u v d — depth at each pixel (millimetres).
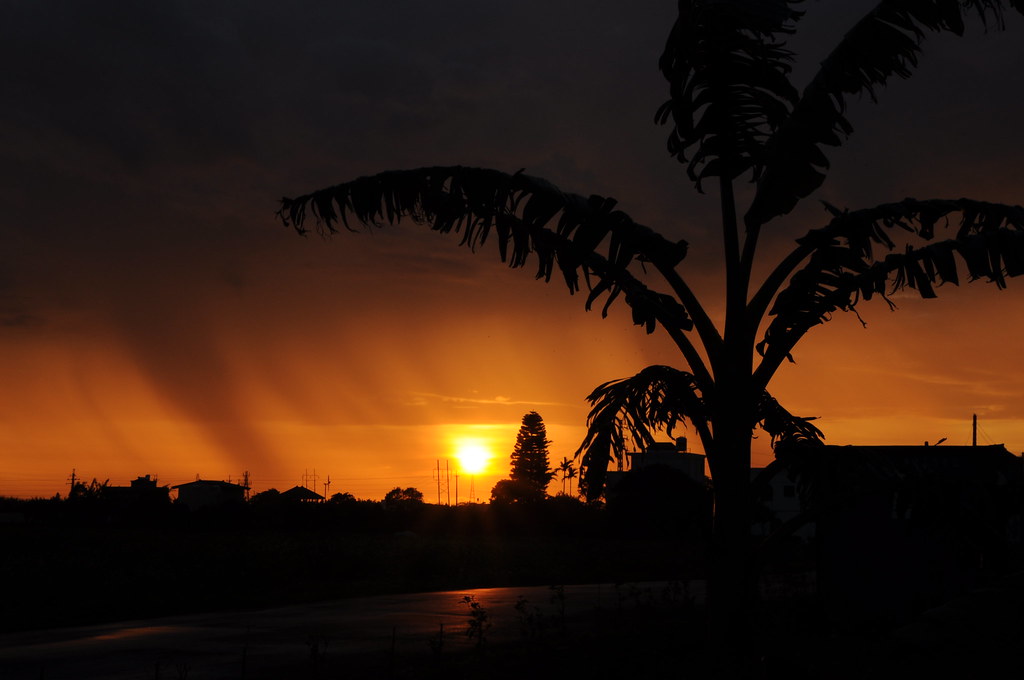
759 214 9125
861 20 8977
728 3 8547
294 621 19688
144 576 29766
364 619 19828
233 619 20469
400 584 30000
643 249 9359
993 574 9516
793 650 10492
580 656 10625
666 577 32562
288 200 9969
